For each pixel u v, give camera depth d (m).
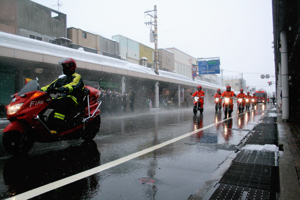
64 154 4.52
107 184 3.04
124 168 3.69
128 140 5.89
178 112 16.69
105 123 9.57
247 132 7.12
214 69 37.19
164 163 3.96
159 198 2.66
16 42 13.16
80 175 3.37
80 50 18.48
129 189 2.89
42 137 4.50
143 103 27.69
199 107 13.73
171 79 28.86
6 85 15.16
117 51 28.23
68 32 23.33
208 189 2.91
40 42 14.66
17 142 4.28
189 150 4.84
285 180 2.68
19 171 3.55
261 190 2.82
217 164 3.91
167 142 5.64
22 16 19.06
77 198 2.64
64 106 4.69
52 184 3.04
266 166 3.75
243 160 4.09
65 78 5.02
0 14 17.72
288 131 6.52
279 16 8.00
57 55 14.77
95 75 20.64
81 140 5.90
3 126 9.70
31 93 4.32
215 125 8.79
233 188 2.88
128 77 22.73
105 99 17.92
